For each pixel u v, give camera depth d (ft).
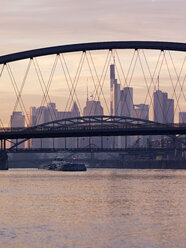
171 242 145.38
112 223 176.45
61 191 317.01
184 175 634.02
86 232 160.35
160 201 247.91
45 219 186.19
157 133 514.68
